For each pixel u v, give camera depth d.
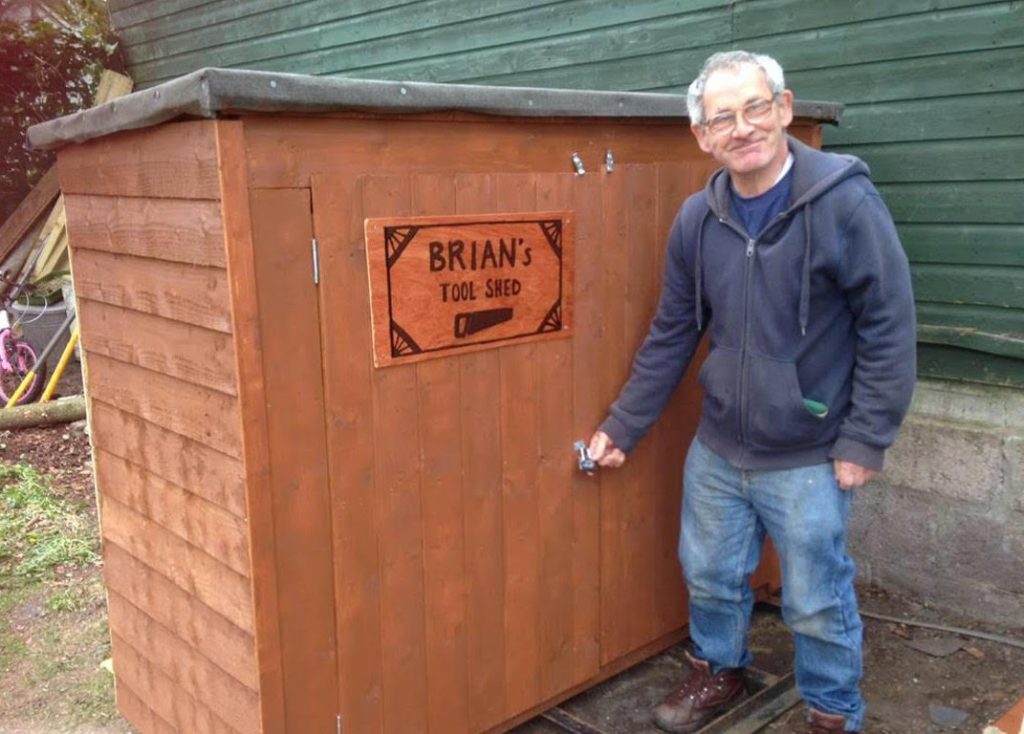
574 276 2.50
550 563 2.61
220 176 1.82
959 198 3.07
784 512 2.31
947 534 3.27
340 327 2.05
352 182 2.01
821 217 2.11
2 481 4.81
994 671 2.92
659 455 2.86
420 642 2.34
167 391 2.18
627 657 2.92
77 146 2.35
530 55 4.41
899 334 2.14
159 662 2.48
